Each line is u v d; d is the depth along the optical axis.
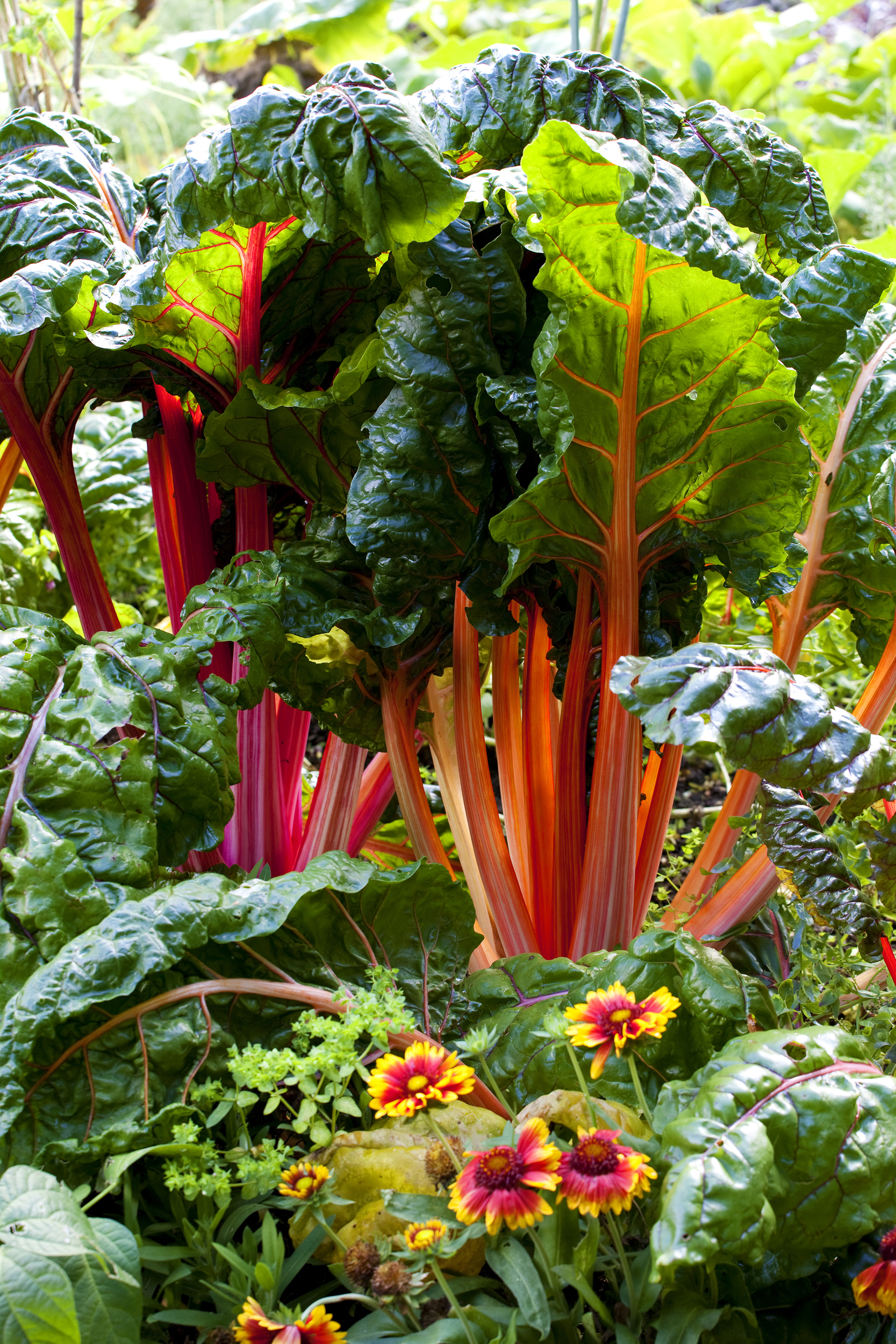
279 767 1.54
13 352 1.43
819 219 1.49
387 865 1.89
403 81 4.02
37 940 1.09
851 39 5.20
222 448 1.41
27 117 1.46
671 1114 1.00
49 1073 1.04
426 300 1.24
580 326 1.17
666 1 4.51
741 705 1.06
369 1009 1.05
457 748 1.39
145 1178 1.07
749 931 1.53
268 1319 0.87
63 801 1.16
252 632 1.30
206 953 1.13
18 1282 0.82
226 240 1.28
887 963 1.21
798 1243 0.96
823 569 1.56
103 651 1.27
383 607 1.34
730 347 1.18
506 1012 1.24
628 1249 0.99
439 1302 0.94
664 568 1.44
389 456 1.25
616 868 1.31
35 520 2.46
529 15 4.79
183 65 4.48
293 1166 0.95
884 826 1.29
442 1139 0.94
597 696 1.53
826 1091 0.96
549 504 1.21
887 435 1.51
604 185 1.08
